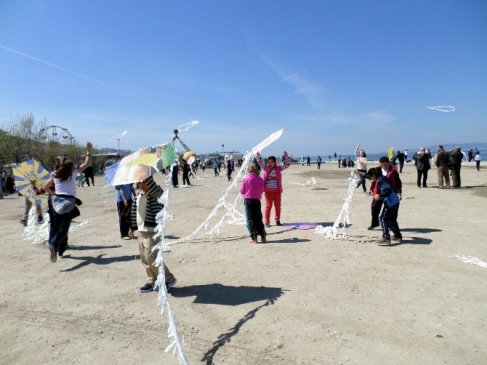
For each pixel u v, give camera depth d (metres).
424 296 4.23
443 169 16.19
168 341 3.45
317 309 3.98
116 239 7.79
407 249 6.25
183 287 4.84
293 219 9.60
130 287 4.90
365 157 15.82
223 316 3.92
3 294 4.77
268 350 3.21
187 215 10.98
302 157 63.72
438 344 3.19
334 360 3.01
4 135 42.34
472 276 4.84
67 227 6.06
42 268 5.88
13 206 15.54
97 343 3.46
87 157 6.42
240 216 10.59
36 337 3.62
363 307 3.99
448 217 9.00
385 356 3.03
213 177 33.94
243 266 5.63
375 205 7.80
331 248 6.50
